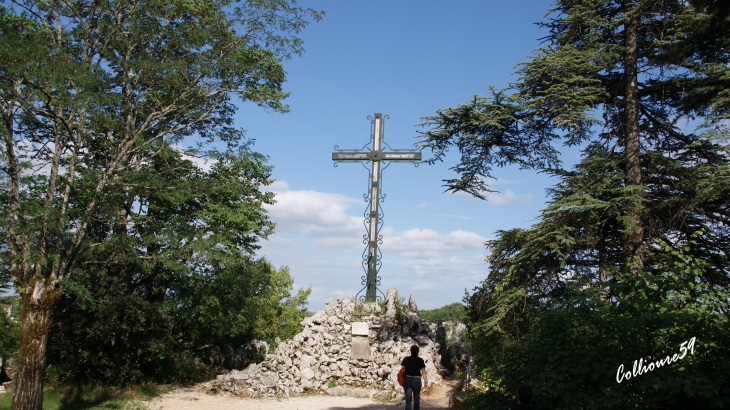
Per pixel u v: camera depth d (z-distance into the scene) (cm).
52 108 1530
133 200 2039
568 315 930
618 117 1700
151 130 1911
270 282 3259
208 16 1720
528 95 1611
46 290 1466
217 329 2314
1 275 1652
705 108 1512
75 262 1641
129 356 1859
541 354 941
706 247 1506
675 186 1549
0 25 1462
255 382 1884
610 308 883
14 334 1953
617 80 1692
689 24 1498
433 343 2178
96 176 1600
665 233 1509
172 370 2091
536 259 1523
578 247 1542
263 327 3173
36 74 1345
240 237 2400
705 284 888
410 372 1191
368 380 1958
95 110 1498
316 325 2148
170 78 1653
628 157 1561
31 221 1435
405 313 2197
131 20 1655
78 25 1603
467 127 1667
